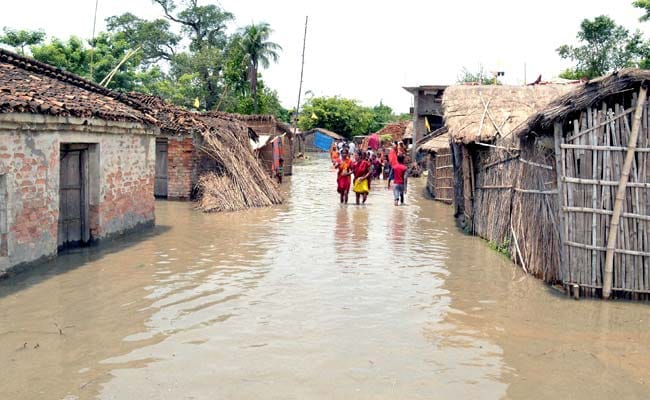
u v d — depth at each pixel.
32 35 30.92
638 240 7.44
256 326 6.47
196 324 6.52
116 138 11.39
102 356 5.56
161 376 5.12
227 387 4.92
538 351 5.84
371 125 73.62
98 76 32.28
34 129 8.74
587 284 7.63
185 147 18.11
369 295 7.80
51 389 4.84
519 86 13.94
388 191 23.33
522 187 9.44
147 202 12.95
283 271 9.08
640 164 7.34
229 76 47.28
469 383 5.06
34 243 8.97
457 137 11.84
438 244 11.59
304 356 5.61
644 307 7.26
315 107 67.44
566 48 31.09
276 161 25.41
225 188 16.84
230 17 54.62
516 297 7.75
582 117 7.49
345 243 11.54
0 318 6.63
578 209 7.54
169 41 52.78
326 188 24.19
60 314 6.81
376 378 5.14
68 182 10.47
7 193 8.20
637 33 30.61
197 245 11.12
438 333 6.34
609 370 5.38
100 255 10.08
